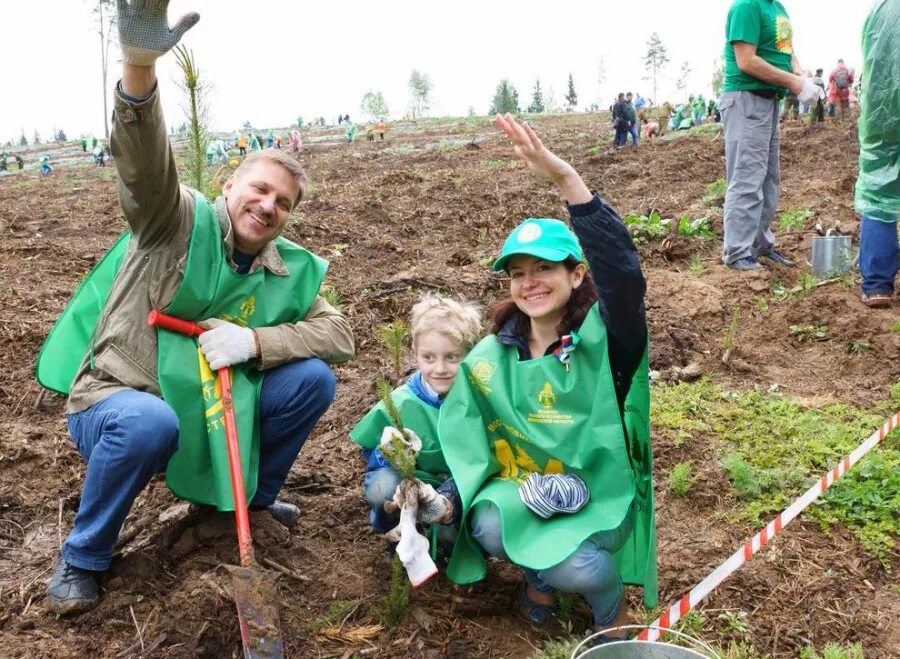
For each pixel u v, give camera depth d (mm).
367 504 3457
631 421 2607
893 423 3422
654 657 2207
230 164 6066
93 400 2693
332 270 6766
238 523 2514
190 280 2736
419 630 2697
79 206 11133
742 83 6285
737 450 3928
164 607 2678
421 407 2910
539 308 2609
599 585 2473
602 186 11836
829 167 11453
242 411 2816
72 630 2631
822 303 5613
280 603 2781
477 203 9766
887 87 5164
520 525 2527
